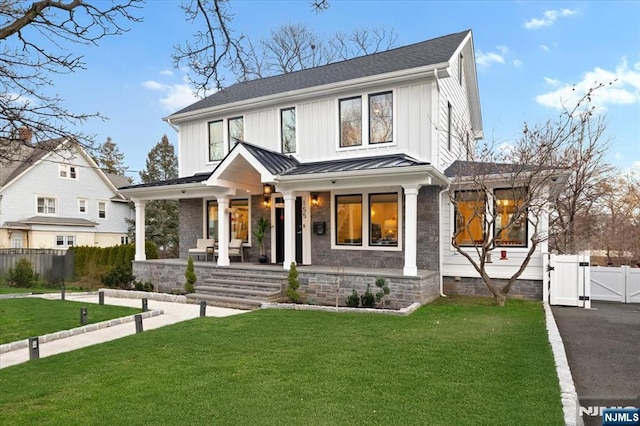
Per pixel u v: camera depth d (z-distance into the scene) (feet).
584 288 33.09
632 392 14.79
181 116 53.11
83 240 95.86
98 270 55.42
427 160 38.24
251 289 37.55
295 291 35.27
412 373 15.74
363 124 41.50
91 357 19.72
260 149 41.34
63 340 24.80
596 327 25.31
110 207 103.96
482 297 36.47
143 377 16.26
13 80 20.07
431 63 37.91
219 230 43.01
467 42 49.06
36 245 85.40
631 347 20.75
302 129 45.01
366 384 14.71
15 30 16.11
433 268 37.88
